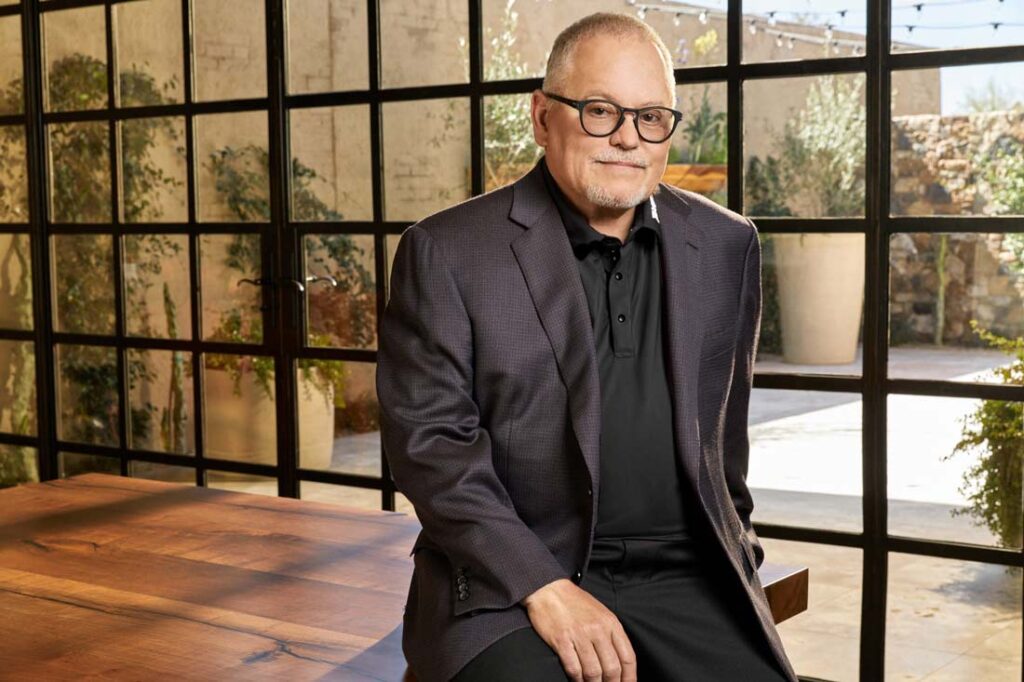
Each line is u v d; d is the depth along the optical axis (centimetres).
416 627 167
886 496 313
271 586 215
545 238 166
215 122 421
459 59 368
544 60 352
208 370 434
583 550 159
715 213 178
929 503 308
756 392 330
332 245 400
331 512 271
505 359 161
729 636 167
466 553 155
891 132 307
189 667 176
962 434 302
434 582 163
